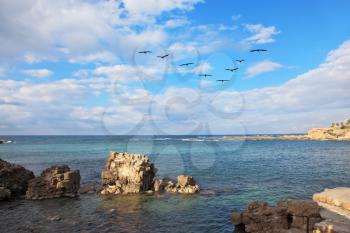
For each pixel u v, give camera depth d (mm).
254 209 27766
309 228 24391
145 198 39719
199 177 56312
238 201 38094
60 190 40906
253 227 26750
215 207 35500
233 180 53156
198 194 41781
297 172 62688
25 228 28844
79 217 32125
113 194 42094
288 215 26391
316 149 131375
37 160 83438
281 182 51094
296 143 182625
